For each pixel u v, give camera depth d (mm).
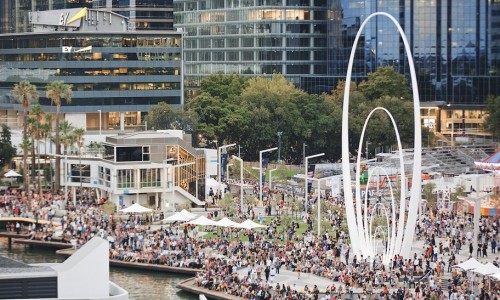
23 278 112750
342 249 191625
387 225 199250
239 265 178625
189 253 189000
